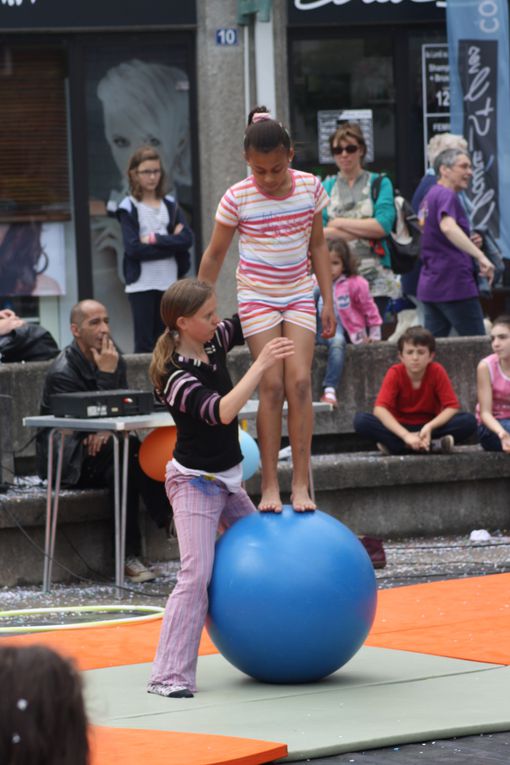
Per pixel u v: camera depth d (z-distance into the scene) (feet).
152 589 64.54
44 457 69.21
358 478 75.00
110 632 52.95
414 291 91.45
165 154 104.42
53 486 68.64
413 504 76.84
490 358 79.46
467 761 34.68
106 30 102.47
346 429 82.48
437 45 106.63
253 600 41.88
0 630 53.67
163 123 104.22
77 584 66.54
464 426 77.82
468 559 69.46
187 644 42.37
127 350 104.42
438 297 86.94
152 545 70.95
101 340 68.08
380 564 67.10
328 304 46.60
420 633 50.96
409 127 106.83
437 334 88.33
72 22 101.71
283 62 104.63
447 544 74.43
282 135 44.21
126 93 103.55
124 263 89.25
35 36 102.01
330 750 35.42
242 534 43.01
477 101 99.04
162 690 42.14
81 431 67.72
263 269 45.16
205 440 42.57
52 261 103.24
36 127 102.53
